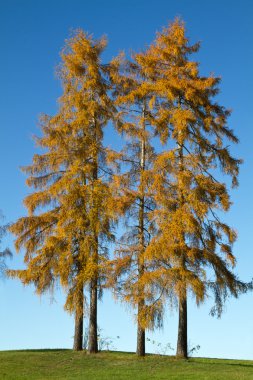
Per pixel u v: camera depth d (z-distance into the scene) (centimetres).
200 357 2989
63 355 2845
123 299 2677
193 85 2844
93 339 2848
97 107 2953
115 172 2914
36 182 3098
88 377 2378
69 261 2900
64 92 3031
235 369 2531
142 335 2777
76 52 3025
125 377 2356
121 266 2714
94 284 2845
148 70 2903
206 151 2861
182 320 2717
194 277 2598
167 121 2839
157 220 2688
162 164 2734
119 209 2750
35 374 2477
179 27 2928
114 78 2995
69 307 2856
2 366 2630
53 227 3111
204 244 2720
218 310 2711
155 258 2634
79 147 2966
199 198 2680
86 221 2878
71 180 2903
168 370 2492
